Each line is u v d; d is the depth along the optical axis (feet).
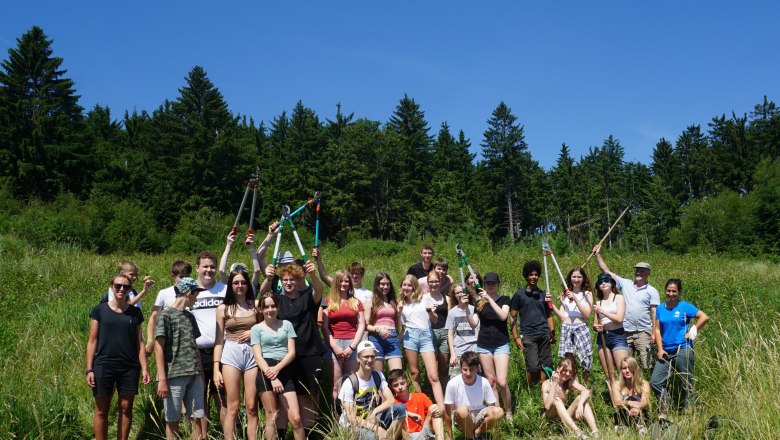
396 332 23.54
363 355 20.20
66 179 174.29
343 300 22.79
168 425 19.21
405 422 20.39
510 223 224.94
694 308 23.39
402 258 86.02
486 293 23.62
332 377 22.79
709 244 172.65
